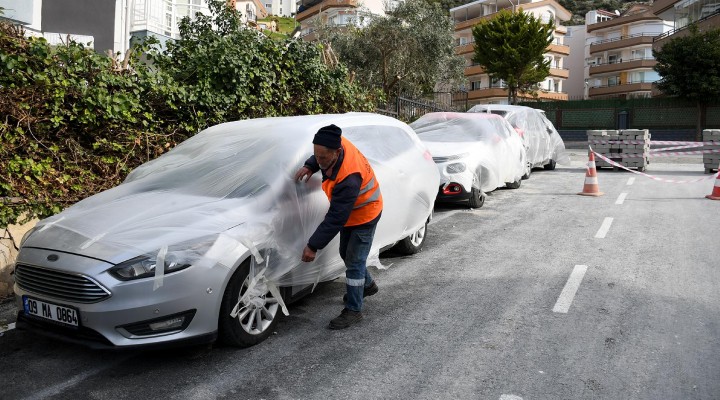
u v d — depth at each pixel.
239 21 10.81
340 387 3.73
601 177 14.30
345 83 12.09
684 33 35.00
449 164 9.48
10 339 4.62
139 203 4.45
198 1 18.23
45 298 3.91
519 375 3.85
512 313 4.98
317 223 4.81
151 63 9.41
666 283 5.70
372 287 5.29
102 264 3.75
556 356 4.12
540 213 9.47
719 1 34.88
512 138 11.61
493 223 8.75
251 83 9.59
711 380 3.74
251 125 5.65
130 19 14.67
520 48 38.97
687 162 18.19
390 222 5.74
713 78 30.73
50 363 4.16
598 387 3.67
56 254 3.91
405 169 6.15
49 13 13.05
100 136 7.55
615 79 60.69
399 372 3.93
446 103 28.20
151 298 3.73
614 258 6.65
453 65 26.83
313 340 4.49
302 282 4.79
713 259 6.52
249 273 4.21
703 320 4.74
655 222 8.57
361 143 5.66
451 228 8.46
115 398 3.64
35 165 6.64
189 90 8.54
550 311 5.00
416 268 6.44
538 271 6.20
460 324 4.76
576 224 8.55
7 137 6.55
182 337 3.84
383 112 14.99
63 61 7.07
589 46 64.12
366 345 4.38
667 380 3.75
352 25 25.92
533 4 57.56
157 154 8.06
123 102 7.55
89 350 4.38
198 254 3.90
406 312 5.07
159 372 3.98
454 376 3.85
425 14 24.33
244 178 4.64
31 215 6.40
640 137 15.32
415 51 24.25
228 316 4.08
